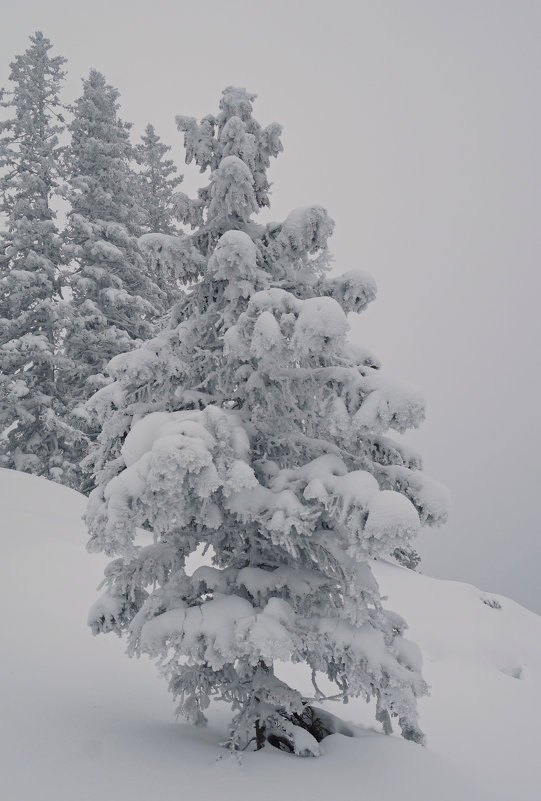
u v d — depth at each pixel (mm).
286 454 6219
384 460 6031
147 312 22391
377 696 5461
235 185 6379
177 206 6770
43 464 20719
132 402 6156
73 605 9336
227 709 7188
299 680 9203
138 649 5113
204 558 13352
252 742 5586
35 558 11094
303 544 5488
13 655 7039
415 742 5926
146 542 13867
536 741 8953
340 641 5270
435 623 13953
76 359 21438
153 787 4371
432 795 4879
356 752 5391
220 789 4441
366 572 5422
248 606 5102
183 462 4340
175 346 6441
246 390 6055
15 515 14008
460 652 12656
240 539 5941
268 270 6520
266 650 4508
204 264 6480
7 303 21344
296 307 5340
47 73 22531
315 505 5148
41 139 21922
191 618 4941
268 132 6785
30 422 19641
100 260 21547
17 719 5270
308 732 5484
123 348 20766
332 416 5305
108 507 4609
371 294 6156
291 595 5570
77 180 21188
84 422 18984
